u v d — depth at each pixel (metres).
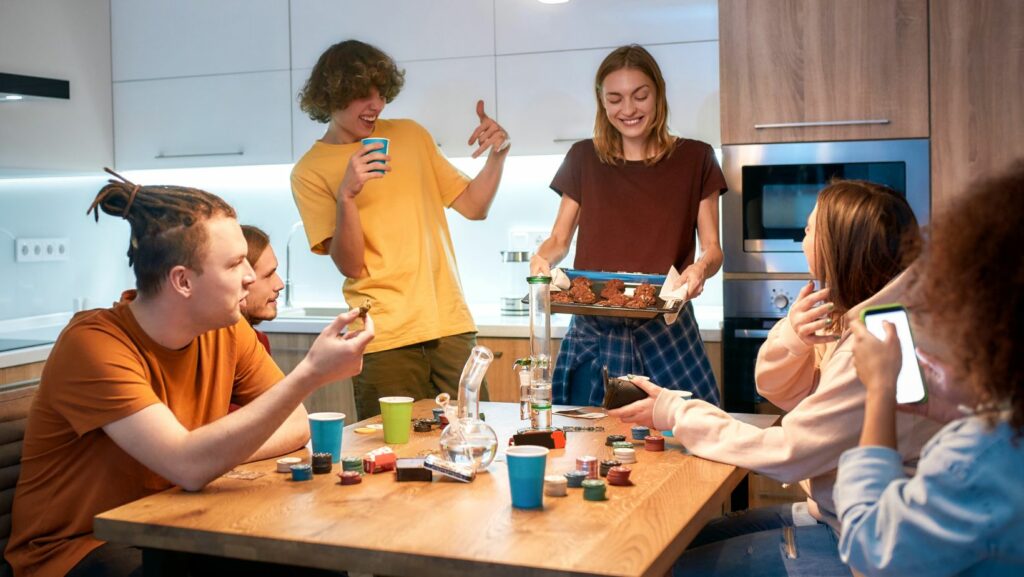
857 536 1.19
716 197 2.99
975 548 1.11
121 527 1.50
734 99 3.29
